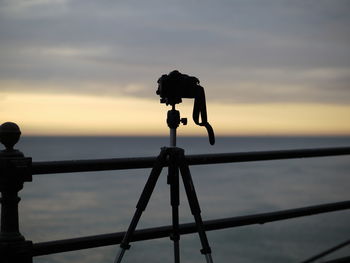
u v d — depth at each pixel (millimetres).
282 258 36281
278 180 96938
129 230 2201
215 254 38188
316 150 3240
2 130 2111
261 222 2918
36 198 78000
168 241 42812
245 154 2893
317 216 54250
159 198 70312
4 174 2090
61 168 2242
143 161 2506
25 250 2135
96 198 77375
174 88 2309
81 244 2326
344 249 30703
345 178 100312
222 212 60094
